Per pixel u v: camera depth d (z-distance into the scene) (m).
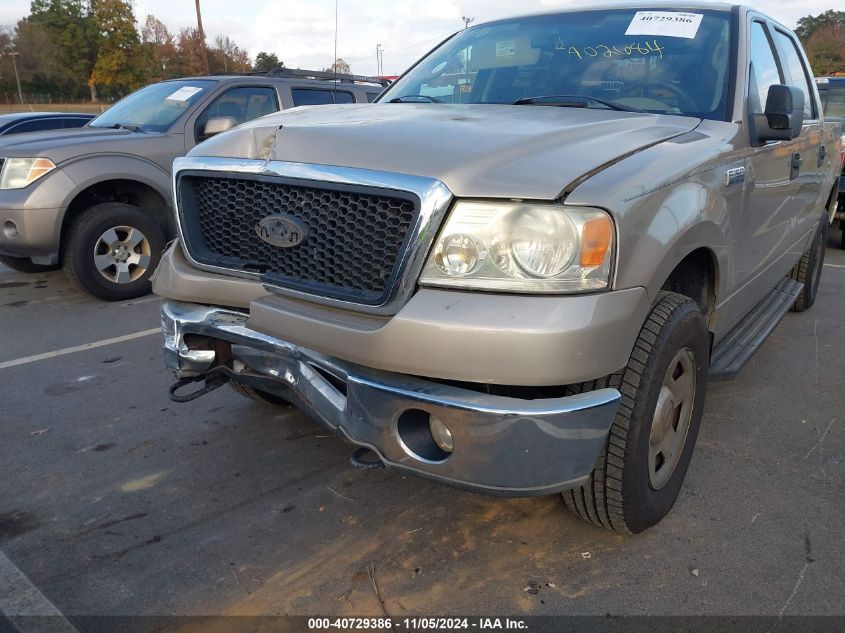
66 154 5.82
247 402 3.98
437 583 2.49
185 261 2.90
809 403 4.00
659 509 2.69
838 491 3.06
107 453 3.43
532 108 3.11
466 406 2.07
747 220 3.26
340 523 2.85
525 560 2.61
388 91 4.03
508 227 2.10
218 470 3.27
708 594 2.42
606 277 2.13
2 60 71.44
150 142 6.28
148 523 2.86
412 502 2.99
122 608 2.38
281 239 2.49
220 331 2.65
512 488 2.15
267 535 2.78
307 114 3.05
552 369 2.04
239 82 7.05
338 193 2.34
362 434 2.29
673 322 2.43
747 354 3.45
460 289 2.14
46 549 2.70
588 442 2.18
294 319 2.38
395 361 2.15
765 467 3.27
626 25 3.63
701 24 3.52
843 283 7.04
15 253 5.84
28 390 4.18
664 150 2.56
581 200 2.10
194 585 2.50
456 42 4.13
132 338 5.16
